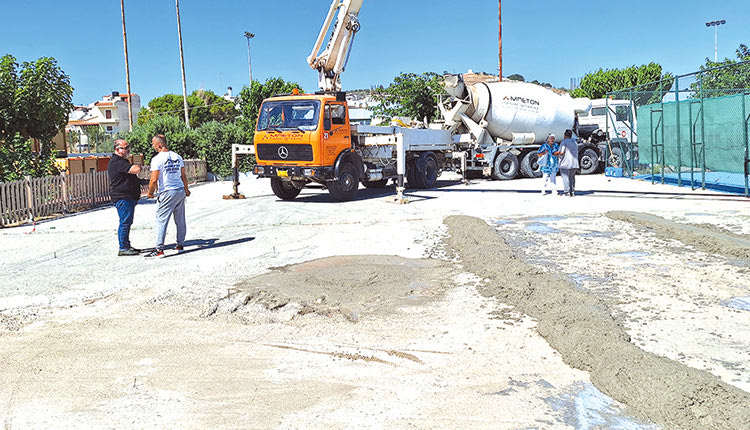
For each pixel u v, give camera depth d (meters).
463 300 5.74
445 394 3.67
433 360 4.24
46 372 4.18
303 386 3.84
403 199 13.98
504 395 3.63
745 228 9.12
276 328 5.07
